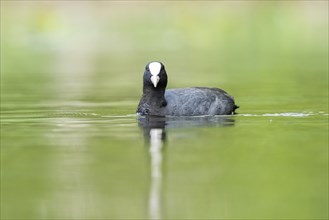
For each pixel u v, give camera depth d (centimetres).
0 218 1030
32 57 3825
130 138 1552
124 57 3834
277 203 1087
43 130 1673
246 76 2903
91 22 4972
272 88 2492
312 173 1245
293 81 2684
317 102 2117
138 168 1280
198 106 1852
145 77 1859
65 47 4294
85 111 1984
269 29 4825
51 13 4997
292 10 5181
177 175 1235
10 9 4978
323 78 2761
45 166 1309
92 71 3238
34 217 1033
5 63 3559
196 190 1152
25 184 1194
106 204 1084
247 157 1358
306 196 1119
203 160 1335
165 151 1417
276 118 1811
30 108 2053
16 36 4597
